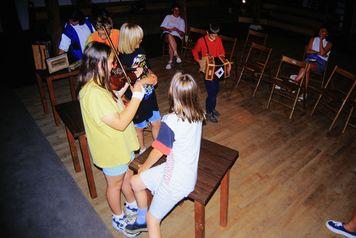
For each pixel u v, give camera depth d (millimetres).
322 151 4312
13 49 8133
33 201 3383
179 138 1995
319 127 4906
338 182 3732
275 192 3553
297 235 3021
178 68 6949
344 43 8703
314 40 5664
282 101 5672
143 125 3535
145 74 3268
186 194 2203
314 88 5086
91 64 2242
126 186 2879
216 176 2445
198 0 11672
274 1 11586
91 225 3092
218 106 5457
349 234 2986
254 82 6391
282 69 7000
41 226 3080
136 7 10258
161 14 10539
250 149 4312
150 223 2350
